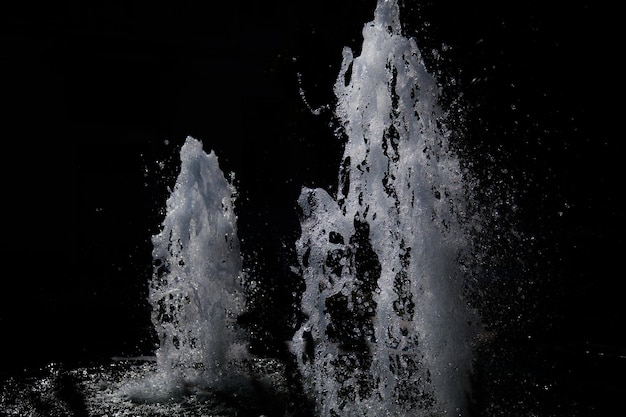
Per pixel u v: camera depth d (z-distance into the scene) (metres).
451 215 2.62
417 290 2.54
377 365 2.69
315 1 11.91
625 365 3.09
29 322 6.41
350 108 2.86
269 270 9.36
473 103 6.81
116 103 11.90
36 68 11.20
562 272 5.18
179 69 12.22
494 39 7.16
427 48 7.33
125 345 5.02
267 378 3.30
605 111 6.88
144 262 11.18
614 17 6.77
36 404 2.95
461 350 2.51
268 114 12.73
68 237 11.02
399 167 2.68
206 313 4.05
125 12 11.83
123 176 11.72
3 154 10.90
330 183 11.44
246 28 12.59
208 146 12.28
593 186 6.61
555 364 3.08
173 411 2.76
